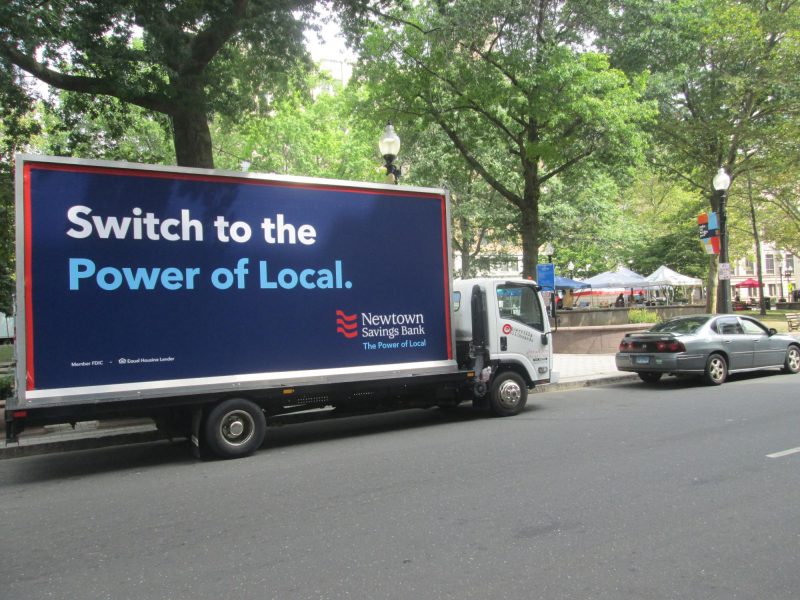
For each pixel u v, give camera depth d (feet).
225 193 24.50
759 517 14.90
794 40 68.59
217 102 43.83
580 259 130.21
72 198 21.72
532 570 12.21
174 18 35.32
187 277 23.53
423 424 30.58
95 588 12.13
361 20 43.80
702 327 41.73
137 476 21.90
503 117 56.49
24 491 20.47
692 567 12.16
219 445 23.75
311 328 25.98
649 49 55.11
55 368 21.08
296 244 25.90
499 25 49.37
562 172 66.69
